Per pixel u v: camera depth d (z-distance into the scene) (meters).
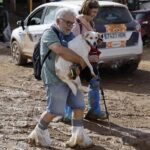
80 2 17.00
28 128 10.66
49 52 8.70
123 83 16.31
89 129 10.66
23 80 16.55
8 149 9.08
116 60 16.48
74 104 9.08
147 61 21.52
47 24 17.42
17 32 19.55
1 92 14.50
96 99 11.12
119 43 16.30
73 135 9.21
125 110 12.55
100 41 9.80
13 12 41.50
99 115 11.21
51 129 10.49
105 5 16.27
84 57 8.83
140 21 27.59
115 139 9.96
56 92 8.76
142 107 12.94
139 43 16.89
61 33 8.73
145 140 9.74
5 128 10.59
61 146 9.33
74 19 8.74
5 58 22.12
